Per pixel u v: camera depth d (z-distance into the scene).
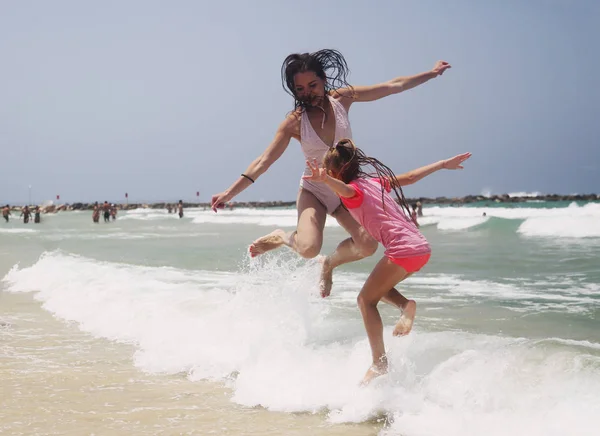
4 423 3.63
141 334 5.99
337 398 3.96
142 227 36.16
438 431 3.33
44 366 4.96
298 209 4.86
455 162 4.53
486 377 3.83
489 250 14.25
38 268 11.24
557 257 12.02
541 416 3.29
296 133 4.73
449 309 6.69
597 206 33.31
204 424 3.60
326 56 4.68
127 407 3.92
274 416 3.73
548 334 5.34
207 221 43.53
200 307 6.57
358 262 12.14
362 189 4.23
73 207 92.56
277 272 6.23
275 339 5.15
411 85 5.00
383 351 4.12
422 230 24.14
